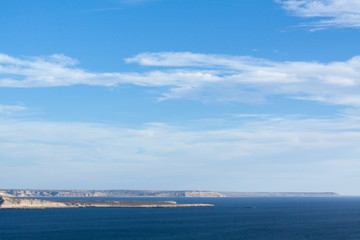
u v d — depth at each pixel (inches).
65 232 6205.7
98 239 5447.8
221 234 6048.2
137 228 6835.6
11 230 6451.8
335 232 6407.5
